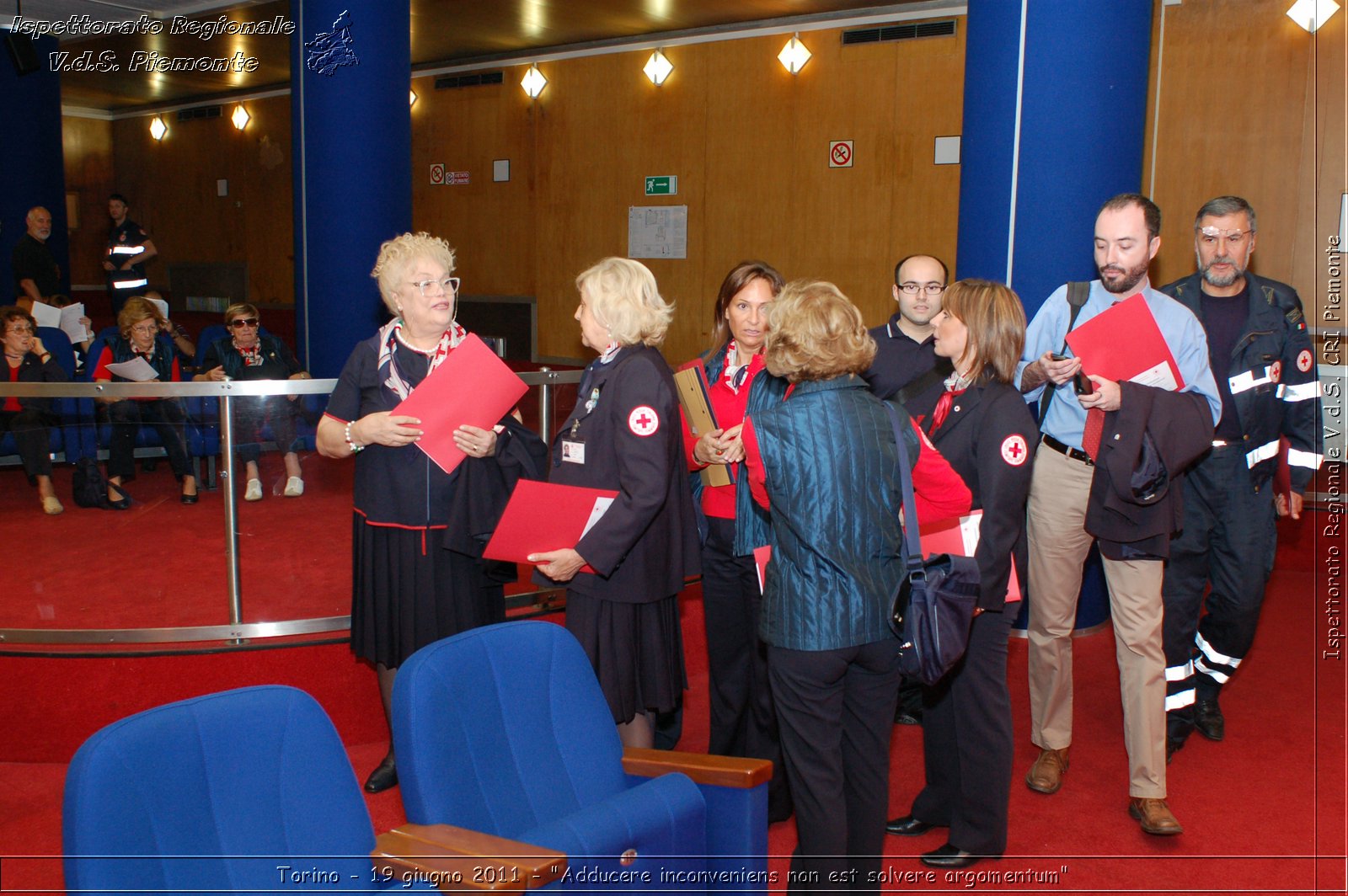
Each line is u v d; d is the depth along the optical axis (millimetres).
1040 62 4148
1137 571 3006
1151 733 3004
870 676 2361
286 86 13586
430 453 2783
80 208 16078
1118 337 2873
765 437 2279
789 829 3092
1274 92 6875
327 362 6566
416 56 11586
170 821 1704
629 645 2758
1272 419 3531
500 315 11688
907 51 8672
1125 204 2982
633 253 10578
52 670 3525
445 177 12016
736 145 9734
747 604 3119
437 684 2023
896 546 2324
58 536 3541
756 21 9438
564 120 10914
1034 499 3234
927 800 3020
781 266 9617
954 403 2697
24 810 3215
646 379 2648
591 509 2658
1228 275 3449
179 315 14812
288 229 14000
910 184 8789
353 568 3127
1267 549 3605
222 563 3602
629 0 8750
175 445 3535
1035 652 3305
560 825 1953
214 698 1839
